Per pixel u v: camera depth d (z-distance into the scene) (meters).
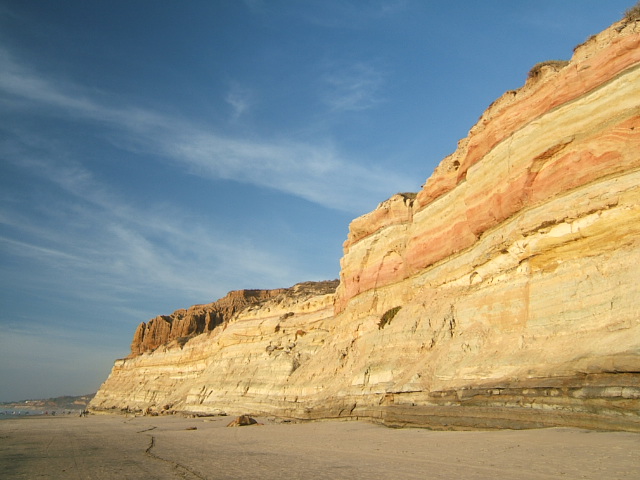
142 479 16.59
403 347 37.00
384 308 45.84
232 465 19.25
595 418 19.50
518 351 25.39
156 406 95.56
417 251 41.44
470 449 18.92
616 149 24.09
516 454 16.78
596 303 22.62
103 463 21.83
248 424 46.16
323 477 15.23
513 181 29.69
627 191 23.14
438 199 40.03
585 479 12.34
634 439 16.89
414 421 30.34
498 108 33.25
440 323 34.69
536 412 22.08
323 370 49.12
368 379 38.75
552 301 25.00
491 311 29.64
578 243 25.06
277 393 55.69
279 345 68.25
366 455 20.23
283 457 21.27
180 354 104.38
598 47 26.66
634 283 21.20
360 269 50.62
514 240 28.75
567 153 26.66
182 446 28.84
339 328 52.22
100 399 128.25
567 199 25.86
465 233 35.56
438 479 13.74
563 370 21.44
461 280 35.00
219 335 89.44
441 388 28.88
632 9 26.19
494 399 24.70
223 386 70.00
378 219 50.28
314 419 43.91
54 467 20.95
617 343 19.94
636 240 22.41
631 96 23.94
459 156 38.38
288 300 78.75
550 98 28.47
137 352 148.75
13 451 28.75
